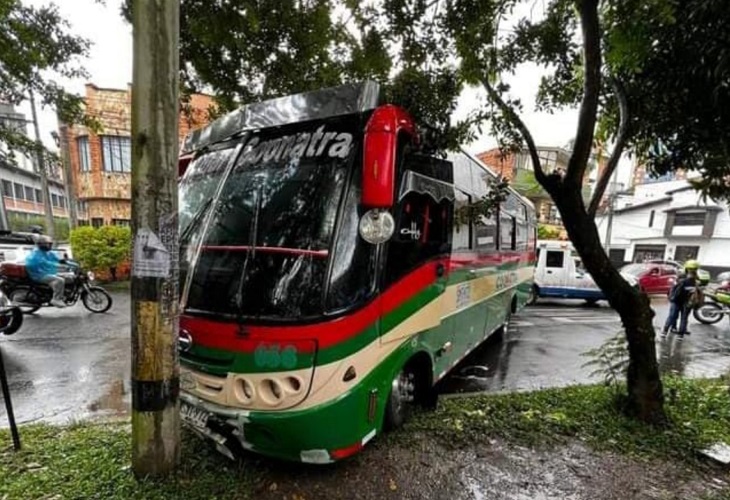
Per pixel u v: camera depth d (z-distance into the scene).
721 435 3.72
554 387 5.25
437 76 3.53
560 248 13.33
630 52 3.00
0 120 10.44
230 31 4.13
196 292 2.94
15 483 2.70
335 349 2.56
